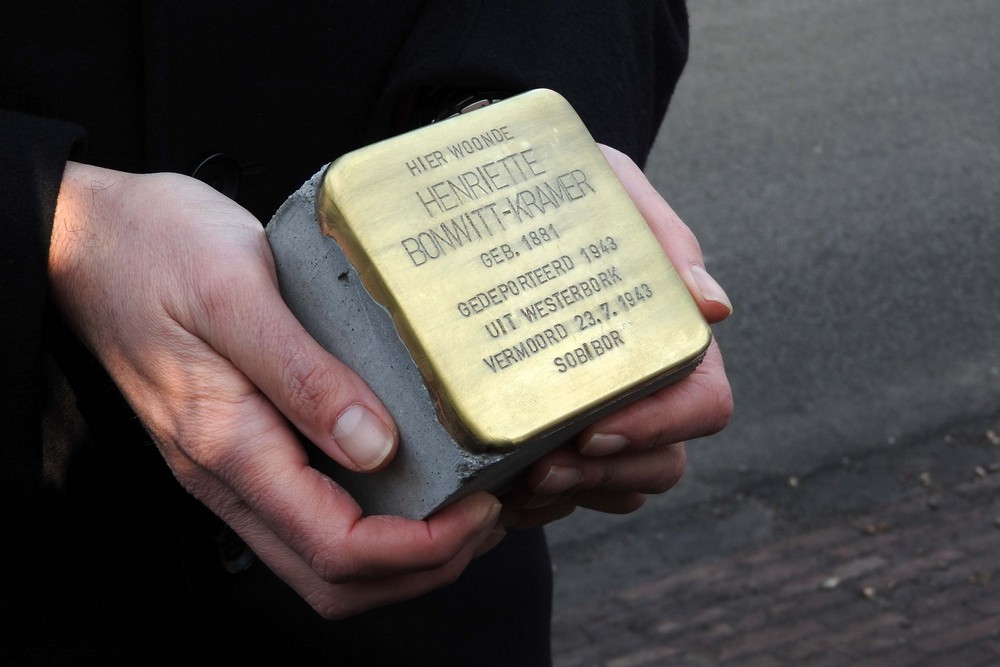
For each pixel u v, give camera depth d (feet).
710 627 9.06
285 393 2.56
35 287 2.69
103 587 3.30
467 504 2.71
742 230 14.23
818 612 9.21
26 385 2.76
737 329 12.51
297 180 3.53
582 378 2.58
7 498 2.92
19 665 3.22
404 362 2.53
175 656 3.47
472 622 3.81
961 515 10.29
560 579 9.56
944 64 18.21
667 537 10.05
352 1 3.35
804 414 11.40
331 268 2.62
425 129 2.70
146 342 2.67
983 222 14.49
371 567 2.65
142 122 3.23
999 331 12.67
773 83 17.51
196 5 3.13
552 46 3.46
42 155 2.75
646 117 3.95
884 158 15.78
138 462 3.31
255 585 3.40
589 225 2.75
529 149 2.79
